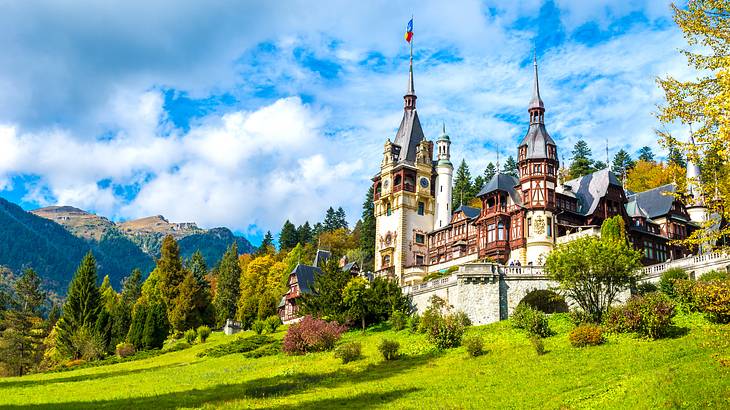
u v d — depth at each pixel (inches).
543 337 1943.9
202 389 1766.7
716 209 940.6
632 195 3545.8
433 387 1509.6
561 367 1540.4
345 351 2048.5
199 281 4758.9
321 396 1508.4
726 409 1021.8
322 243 5536.4
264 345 2751.0
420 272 3774.6
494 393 1384.1
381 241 4037.9
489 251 3262.8
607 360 1539.1
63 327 3560.5
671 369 1314.0
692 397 1101.7
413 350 2057.1
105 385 1991.9
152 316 3469.5
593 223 3144.7
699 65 939.3
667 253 3208.7
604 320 1865.2
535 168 3193.9
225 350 2719.0
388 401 1397.6
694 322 1732.3
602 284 2112.5
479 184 5319.9
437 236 3882.9
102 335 3494.1
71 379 2272.4
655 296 1829.5
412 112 4286.4
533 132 3275.1
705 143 917.2
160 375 2219.5
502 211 3289.9
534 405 1256.2
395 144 4163.4
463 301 2402.8
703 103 918.4
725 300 1583.4
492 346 1931.6
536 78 3390.7
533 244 3090.6
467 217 3614.7
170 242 4362.7
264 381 1835.6
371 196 5364.2
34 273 4210.1
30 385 2110.0
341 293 2746.1
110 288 4699.8
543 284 2393.0
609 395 1235.9
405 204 3934.5
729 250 956.6
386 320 2696.9
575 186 3403.1
